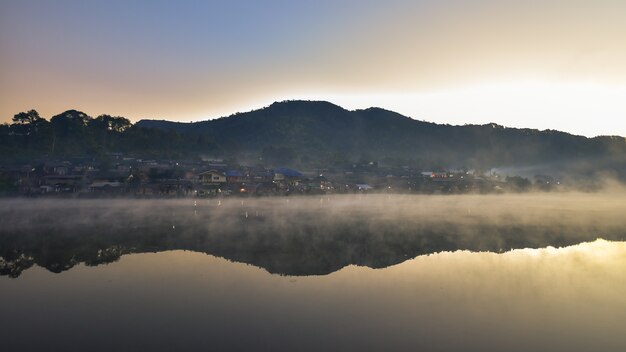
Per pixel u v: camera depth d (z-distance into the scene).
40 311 28.09
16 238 55.44
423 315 27.64
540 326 25.66
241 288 33.69
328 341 23.47
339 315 27.58
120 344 23.09
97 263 42.41
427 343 23.27
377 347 22.70
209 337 24.00
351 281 36.09
